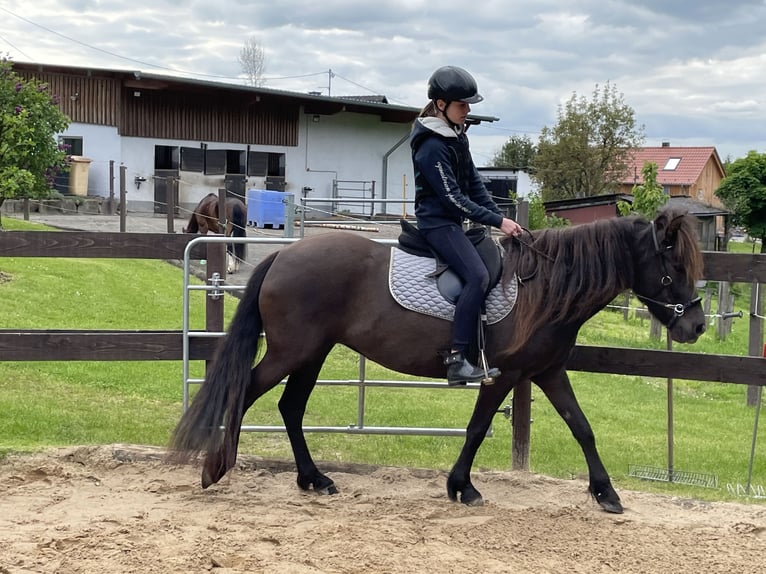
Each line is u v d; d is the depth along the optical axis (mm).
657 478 5789
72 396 7316
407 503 4789
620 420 8461
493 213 4613
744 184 30688
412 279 4637
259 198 20797
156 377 8422
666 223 4562
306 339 4645
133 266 14312
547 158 40656
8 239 5426
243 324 4703
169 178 15664
